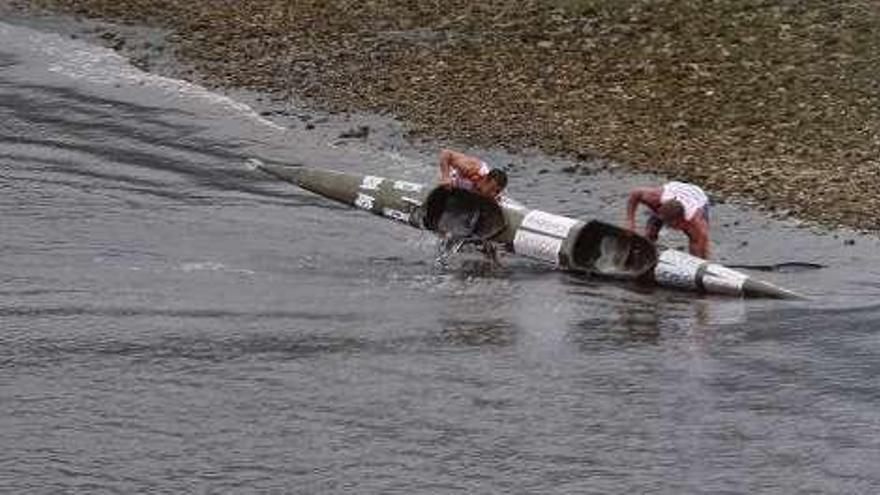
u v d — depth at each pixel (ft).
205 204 198.08
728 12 302.86
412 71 280.10
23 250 168.66
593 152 236.02
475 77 275.39
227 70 281.54
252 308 148.46
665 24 297.74
